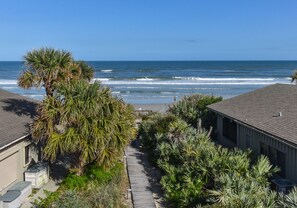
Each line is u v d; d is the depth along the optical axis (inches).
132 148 929.5
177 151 642.2
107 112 590.2
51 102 590.2
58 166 743.1
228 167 493.7
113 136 589.9
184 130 751.7
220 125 927.0
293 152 526.0
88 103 565.0
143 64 7623.0
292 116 597.0
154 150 752.3
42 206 484.1
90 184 561.9
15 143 592.7
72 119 557.3
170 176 568.4
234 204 380.2
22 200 551.2
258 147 651.5
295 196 373.1
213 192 420.8
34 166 651.5
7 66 6555.1
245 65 7130.9
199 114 1040.8
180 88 2743.6
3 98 806.5
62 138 569.9
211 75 4296.3
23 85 668.1
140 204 537.0
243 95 935.7
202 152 563.2
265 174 503.5
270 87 908.0
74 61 738.8
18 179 616.1
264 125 609.9
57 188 612.4
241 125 738.2
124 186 623.8
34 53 675.4
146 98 2230.6
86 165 616.4
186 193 509.0
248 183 430.3
